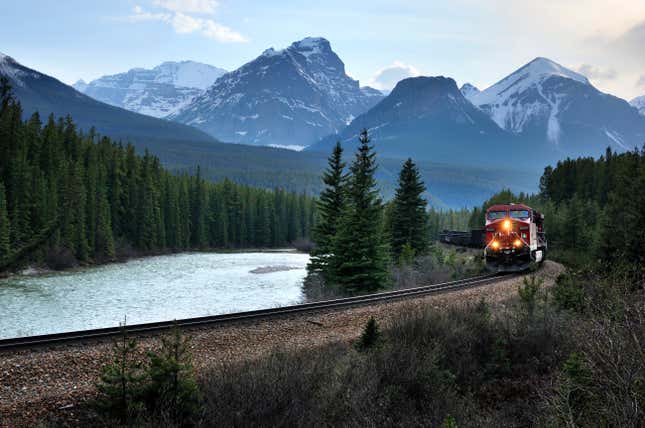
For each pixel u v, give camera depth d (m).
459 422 10.22
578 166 96.94
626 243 29.33
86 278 59.03
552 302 17.39
